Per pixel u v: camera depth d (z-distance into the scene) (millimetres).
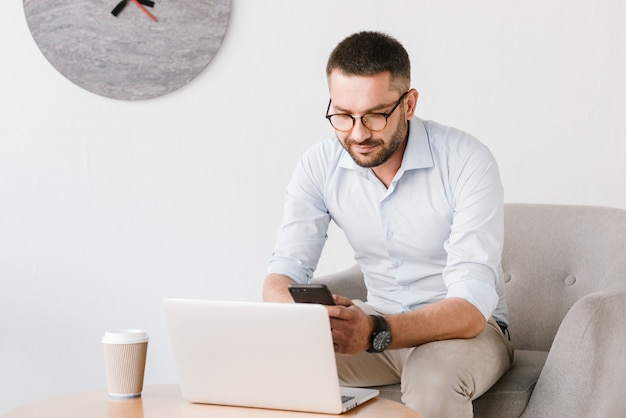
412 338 1755
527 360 2133
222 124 3020
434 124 2148
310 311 1486
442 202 2070
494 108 2957
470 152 2053
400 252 2146
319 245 2250
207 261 3029
